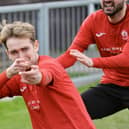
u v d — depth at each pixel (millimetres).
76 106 7051
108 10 9625
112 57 9148
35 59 6871
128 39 9336
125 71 10070
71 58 9883
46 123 7078
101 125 13367
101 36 10047
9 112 14789
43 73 6328
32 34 6805
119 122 13672
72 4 18812
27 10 17938
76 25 18844
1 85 6672
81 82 18984
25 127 13102
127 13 9805
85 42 10156
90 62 8938
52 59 6980
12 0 26562
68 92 6973
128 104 10148
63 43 18766
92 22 10086
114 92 10203
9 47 6758
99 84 10398
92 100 10188
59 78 6828
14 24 6793
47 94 6934
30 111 7234
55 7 18547
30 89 7082
